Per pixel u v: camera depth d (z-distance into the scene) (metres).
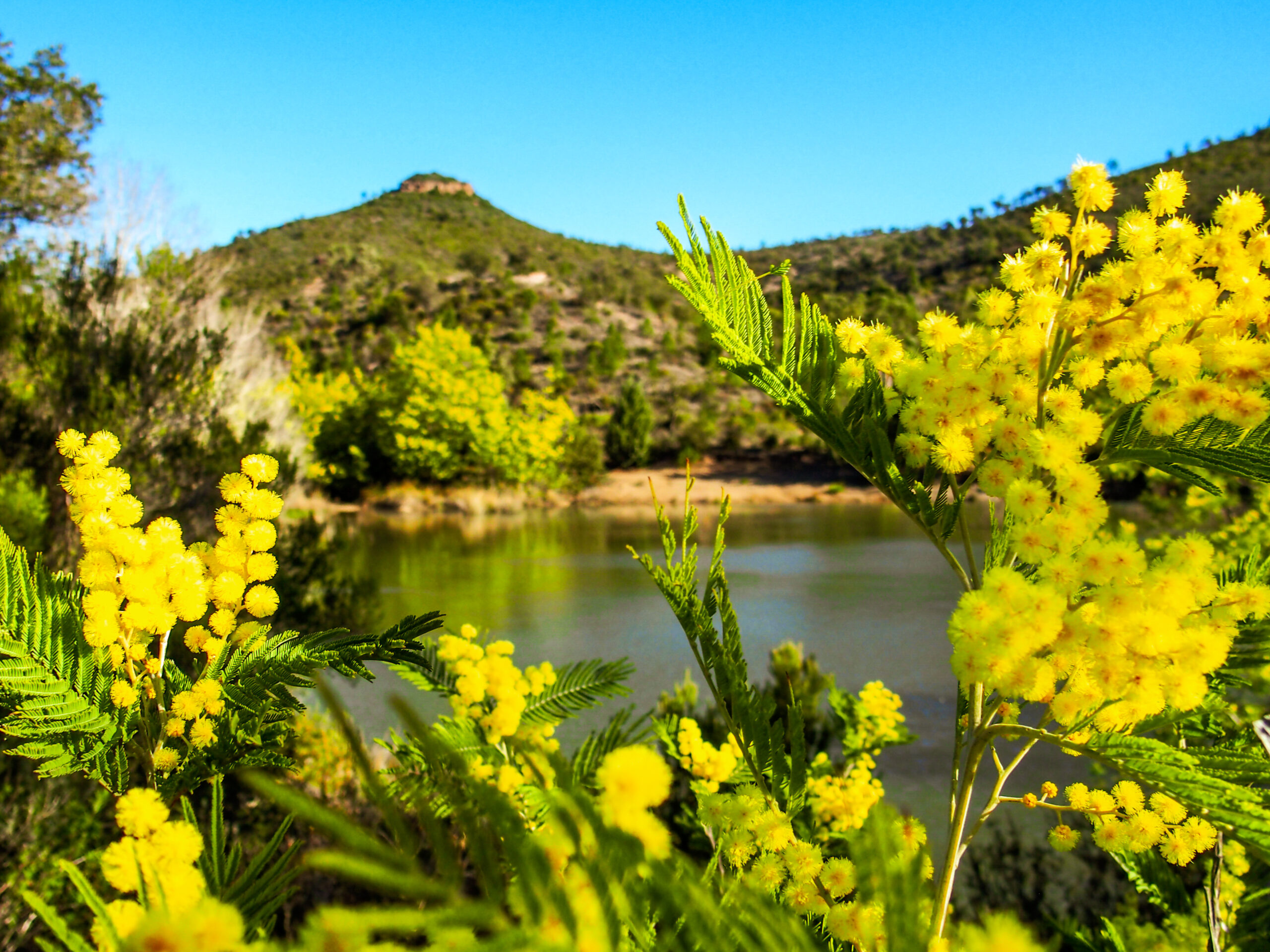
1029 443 0.83
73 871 0.45
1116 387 0.87
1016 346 0.93
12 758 3.64
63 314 6.71
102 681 1.05
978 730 0.95
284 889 0.58
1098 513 0.78
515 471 31.97
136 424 6.11
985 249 68.38
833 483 39.12
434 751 0.35
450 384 29.62
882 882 0.42
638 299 75.56
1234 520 4.58
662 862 0.34
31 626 0.99
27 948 2.96
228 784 3.16
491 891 0.33
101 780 1.07
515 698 1.71
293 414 14.02
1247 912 1.53
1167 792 0.77
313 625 6.38
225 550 1.16
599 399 54.44
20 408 5.57
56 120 15.88
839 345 1.04
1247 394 0.82
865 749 2.90
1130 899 2.89
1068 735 0.84
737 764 1.78
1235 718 1.09
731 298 1.00
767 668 9.48
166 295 7.93
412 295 69.69
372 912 0.29
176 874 0.47
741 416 47.00
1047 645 0.77
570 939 0.32
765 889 0.80
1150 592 0.74
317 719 3.40
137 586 1.05
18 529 4.34
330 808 0.33
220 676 1.13
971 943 0.29
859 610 13.16
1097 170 0.93
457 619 12.09
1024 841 4.09
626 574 16.41
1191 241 0.87
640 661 9.93
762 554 19.53
